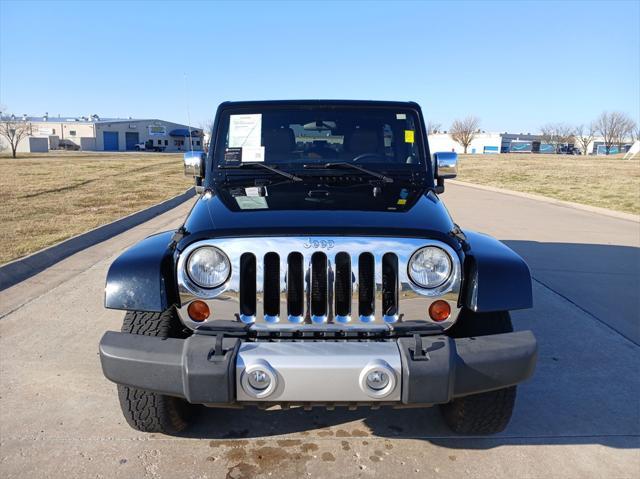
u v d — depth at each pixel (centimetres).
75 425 308
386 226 252
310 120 364
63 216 1027
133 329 268
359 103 370
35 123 7712
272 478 266
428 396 232
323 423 316
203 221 265
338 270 249
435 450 290
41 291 559
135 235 876
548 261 712
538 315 499
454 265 250
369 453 287
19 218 994
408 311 251
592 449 292
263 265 246
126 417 287
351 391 230
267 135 362
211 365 230
